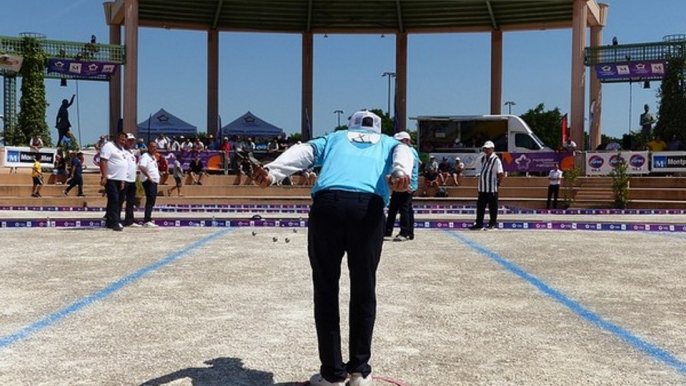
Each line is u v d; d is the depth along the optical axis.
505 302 6.43
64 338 5.05
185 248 10.73
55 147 31.91
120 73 33.31
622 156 26.30
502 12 33.59
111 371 4.27
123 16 33.62
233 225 15.87
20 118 31.61
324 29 35.72
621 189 24.53
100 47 31.69
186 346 4.85
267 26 35.47
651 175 26.08
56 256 9.68
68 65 31.75
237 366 4.40
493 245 11.43
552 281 7.64
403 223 12.29
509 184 27.36
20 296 6.63
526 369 4.33
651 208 24.25
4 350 4.72
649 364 4.45
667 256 9.98
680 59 28.23
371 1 33.12
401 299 6.56
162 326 5.43
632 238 12.93
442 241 12.11
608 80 30.36
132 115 30.58
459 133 30.20
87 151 31.17
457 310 6.07
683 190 24.44
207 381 4.10
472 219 18.25
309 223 4.13
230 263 8.97
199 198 26.19
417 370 4.32
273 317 5.76
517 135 29.75
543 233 14.03
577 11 29.86
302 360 4.54
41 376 4.16
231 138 32.84
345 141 4.22
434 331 5.31
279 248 10.75
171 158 28.84
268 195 27.48
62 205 25.06
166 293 6.81
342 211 3.97
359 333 4.04
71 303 6.30
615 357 4.61
